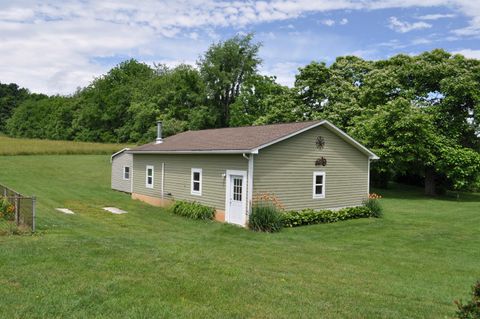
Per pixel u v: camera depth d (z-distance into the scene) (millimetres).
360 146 19625
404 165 29406
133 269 8195
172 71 71000
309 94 37031
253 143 16391
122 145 53969
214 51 55281
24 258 8656
